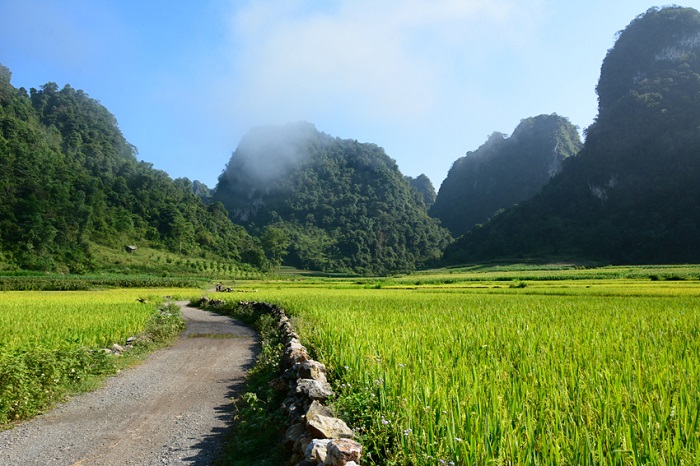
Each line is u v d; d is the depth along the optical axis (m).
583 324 12.04
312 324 13.68
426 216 190.75
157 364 11.59
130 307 22.53
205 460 5.45
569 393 5.11
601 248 106.56
